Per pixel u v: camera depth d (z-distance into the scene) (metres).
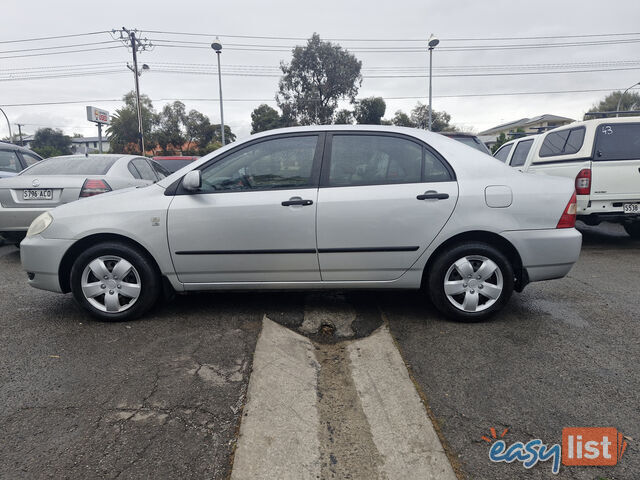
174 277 3.21
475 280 3.16
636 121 5.61
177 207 3.10
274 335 2.97
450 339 2.94
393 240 3.08
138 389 2.31
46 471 1.71
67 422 2.02
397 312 3.45
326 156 3.15
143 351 2.76
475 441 1.90
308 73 38.62
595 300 3.74
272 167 3.15
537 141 6.88
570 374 2.45
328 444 1.92
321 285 3.21
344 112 41.19
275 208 3.05
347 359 2.70
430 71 20.17
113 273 3.19
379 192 3.06
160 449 1.84
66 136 57.03
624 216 5.61
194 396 2.24
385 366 2.56
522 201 3.07
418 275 3.17
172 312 3.45
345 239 3.08
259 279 3.20
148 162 6.71
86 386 2.34
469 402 2.18
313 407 2.18
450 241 3.16
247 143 3.20
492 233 3.11
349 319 3.31
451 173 3.11
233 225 3.08
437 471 1.73
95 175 5.23
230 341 2.90
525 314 3.41
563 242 3.10
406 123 43.47
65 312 3.49
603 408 2.12
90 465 1.74
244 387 2.33
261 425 2.00
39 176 5.04
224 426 2.00
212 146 45.25
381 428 2.02
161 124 46.00
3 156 7.22
